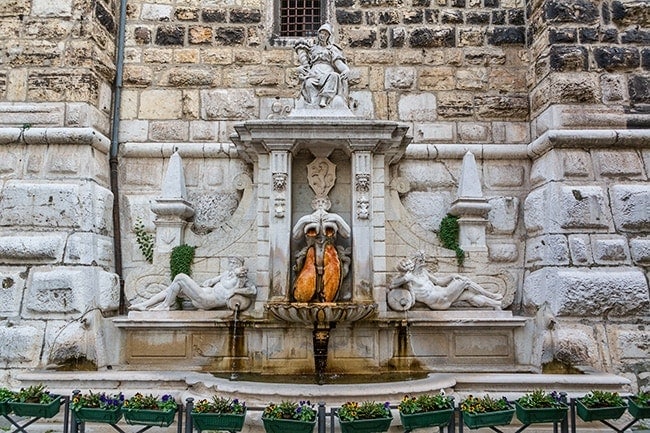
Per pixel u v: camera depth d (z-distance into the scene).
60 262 7.78
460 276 8.07
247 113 9.61
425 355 7.79
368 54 9.77
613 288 7.61
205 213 9.19
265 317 7.62
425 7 9.91
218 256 8.30
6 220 7.95
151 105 9.55
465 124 9.59
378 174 7.92
